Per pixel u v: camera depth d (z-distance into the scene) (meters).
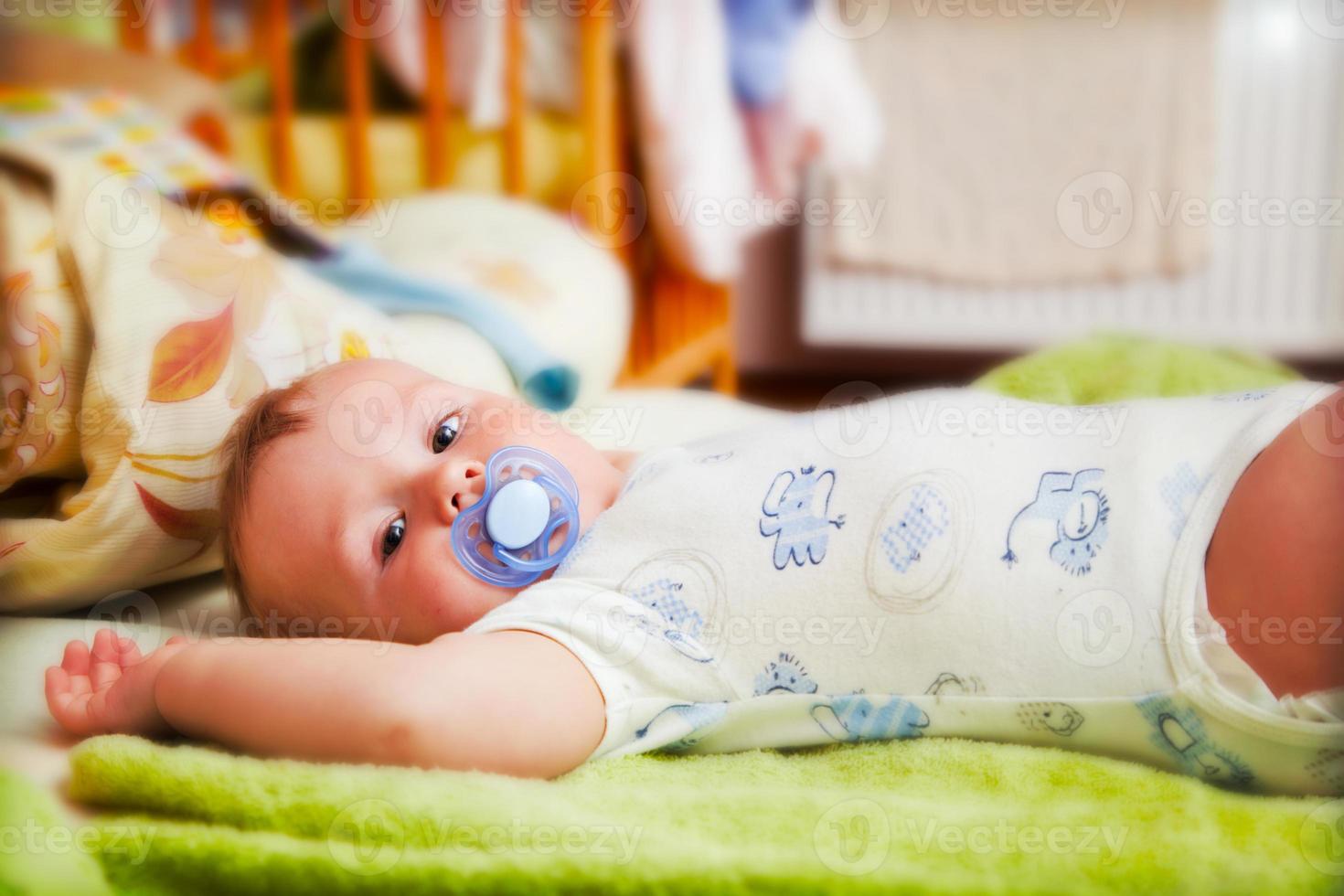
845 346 2.95
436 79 1.67
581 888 0.53
